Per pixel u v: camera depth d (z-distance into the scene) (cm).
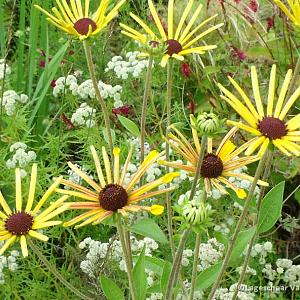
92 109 80
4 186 79
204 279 56
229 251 51
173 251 57
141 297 50
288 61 91
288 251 82
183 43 56
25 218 46
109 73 90
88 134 78
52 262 72
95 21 54
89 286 71
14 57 104
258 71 92
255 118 47
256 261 75
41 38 97
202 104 95
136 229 47
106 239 78
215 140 85
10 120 81
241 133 87
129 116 89
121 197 45
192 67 99
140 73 88
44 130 91
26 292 70
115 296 50
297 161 83
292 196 87
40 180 75
